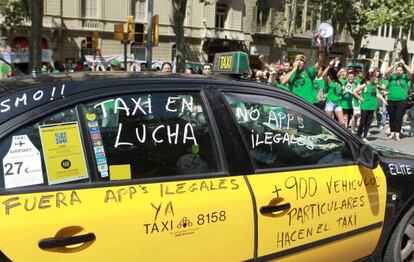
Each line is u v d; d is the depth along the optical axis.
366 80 12.12
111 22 31.61
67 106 2.36
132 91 2.56
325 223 3.05
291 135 3.07
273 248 2.81
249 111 2.93
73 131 2.34
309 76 9.17
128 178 2.43
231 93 2.90
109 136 2.44
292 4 38.34
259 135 2.92
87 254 2.22
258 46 39.00
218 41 36.31
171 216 2.45
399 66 12.09
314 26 41.75
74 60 29.34
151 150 2.54
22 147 2.21
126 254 2.32
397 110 12.24
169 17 33.47
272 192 2.80
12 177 2.17
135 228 2.34
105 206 2.30
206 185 2.61
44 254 2.12
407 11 20.31
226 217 2.61
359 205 3.23
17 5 24.31
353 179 3.21
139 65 17.52
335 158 3.23
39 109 2.29
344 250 3.21
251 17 38.12
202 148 2.69
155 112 2.60
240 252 2.68
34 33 14.01
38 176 2.22
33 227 2.11
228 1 36.16
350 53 45.53
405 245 3.64
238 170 2.75
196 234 2.52
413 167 3.64
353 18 34.38
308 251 2.99
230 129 2.80
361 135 12.14
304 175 2.99
